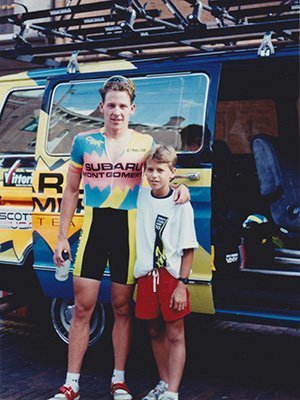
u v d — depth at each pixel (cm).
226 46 716
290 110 685
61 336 625
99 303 596
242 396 521
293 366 593
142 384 550
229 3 554
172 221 473
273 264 592
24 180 609
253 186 661
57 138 602
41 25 636
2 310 648
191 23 552
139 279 486
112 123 488
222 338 682
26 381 558
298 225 623
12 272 621
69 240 577
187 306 473
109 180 491
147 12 628
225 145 641
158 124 561
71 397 490
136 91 575
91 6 595
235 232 594
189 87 552
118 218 493
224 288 571
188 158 538
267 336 690
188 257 471
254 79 645
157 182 470
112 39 586
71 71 605
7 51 641
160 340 495
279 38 669
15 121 633
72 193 507
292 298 547
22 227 609
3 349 645
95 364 599
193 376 568
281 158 658
